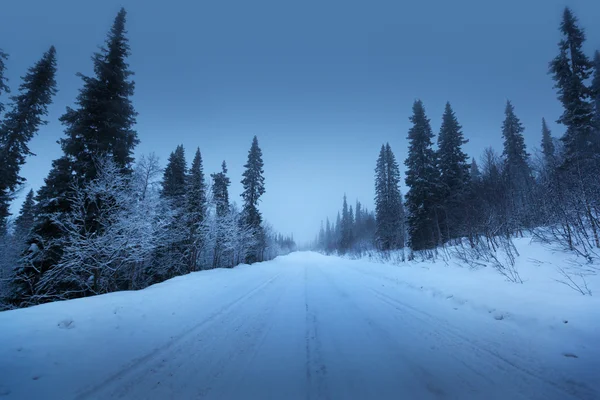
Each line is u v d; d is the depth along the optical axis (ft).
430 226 69.46
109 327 17.10
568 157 34.06
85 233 37.11
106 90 47.09
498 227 38.68
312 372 11.98
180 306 23.39
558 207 29.84
